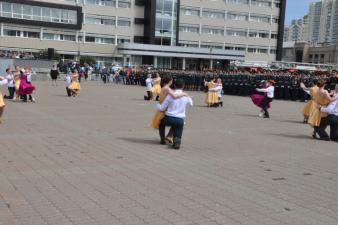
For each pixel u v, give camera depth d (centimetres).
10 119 1488
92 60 6775
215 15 9325
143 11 8725
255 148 1131
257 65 8000
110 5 8394
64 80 4594
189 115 1891
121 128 1374
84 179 754
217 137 1291
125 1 8506
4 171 788
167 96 1068
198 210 613
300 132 1495
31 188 690
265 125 1653
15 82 2177
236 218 586
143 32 8775
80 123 1452
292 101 3161
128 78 4650
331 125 1327
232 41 9575
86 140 1134
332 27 15638
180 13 8931
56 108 1908
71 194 666
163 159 942
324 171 895
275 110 2359
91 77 5431
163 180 766
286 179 812
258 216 598
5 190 675
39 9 7594
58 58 6031
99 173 798
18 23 7419
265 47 9962
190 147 1103
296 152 1103
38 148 1004
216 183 761
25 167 822
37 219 557
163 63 8481
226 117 1877
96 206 614
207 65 8919
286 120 1872
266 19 9925
